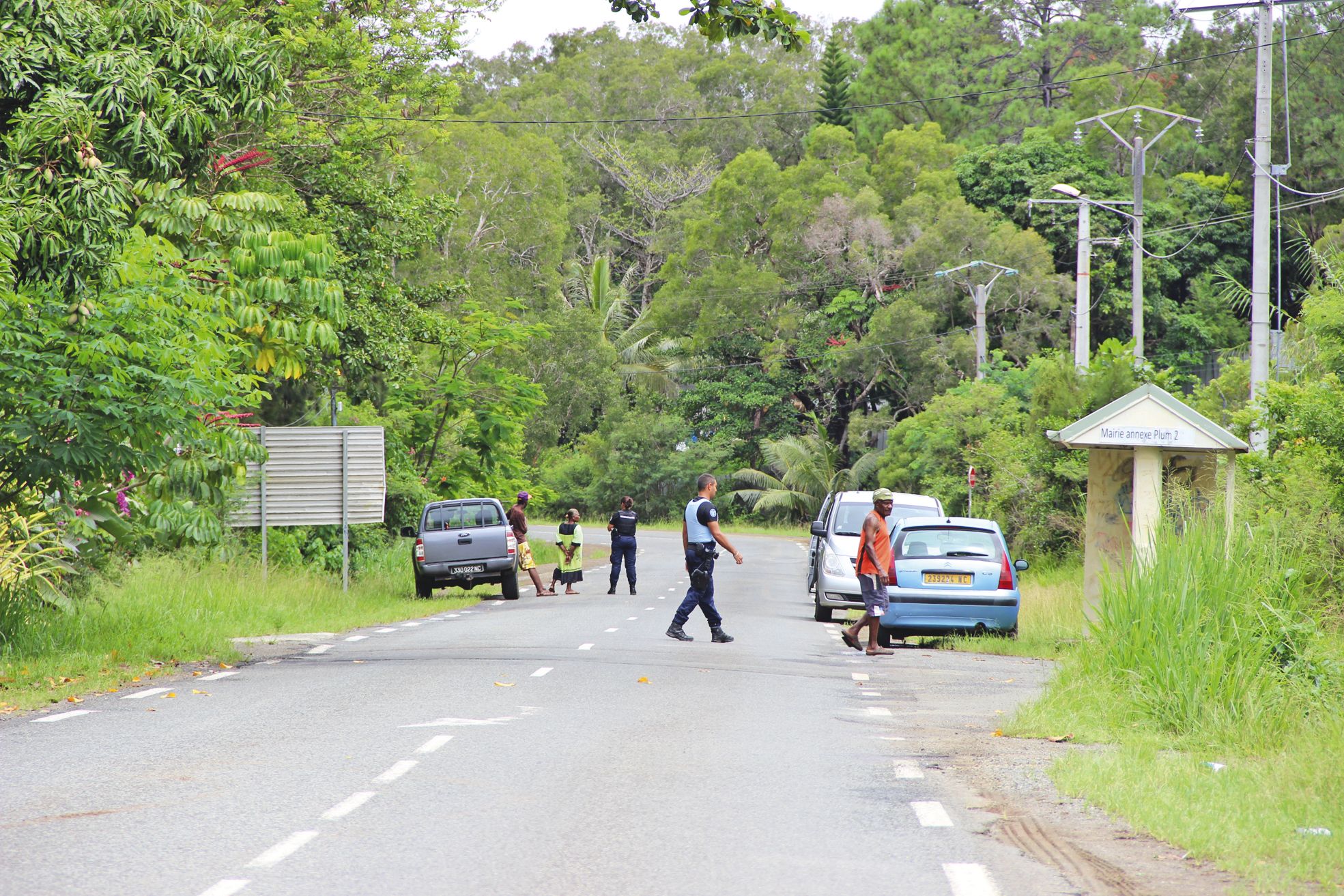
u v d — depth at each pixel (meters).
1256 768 20.31
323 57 67.94
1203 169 167.38
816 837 16.17
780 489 167.75
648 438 176.75
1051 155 160.12
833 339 161.00
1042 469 73.19
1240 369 68.69
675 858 15.10
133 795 18.39
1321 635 27.09
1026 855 15.45
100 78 35.16
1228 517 34.22
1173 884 14.24
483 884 13.98
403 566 74.62
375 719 25.14
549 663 34.34
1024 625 44.84
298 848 15.46
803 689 30.23
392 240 68.62
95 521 37.84
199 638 37.91
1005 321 149.62
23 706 26.81
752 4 29.33
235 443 38.41
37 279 32.75
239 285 42.94
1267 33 53.69
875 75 193.75
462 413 82.94
